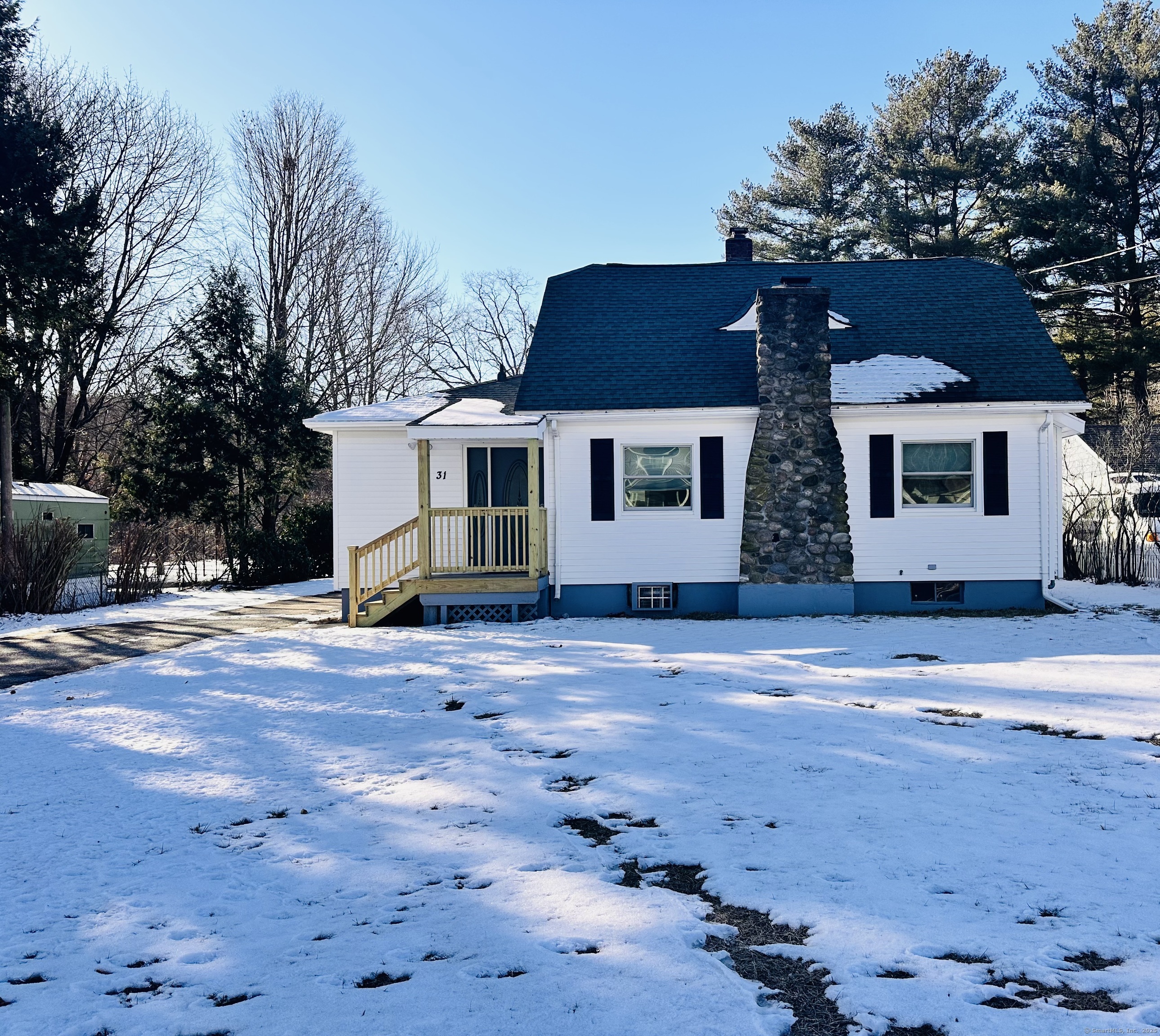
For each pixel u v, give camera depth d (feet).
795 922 13.60
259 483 91.66
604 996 11.52
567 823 18.85
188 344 93.35
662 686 31.60
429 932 13.80
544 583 53.26
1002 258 121.80
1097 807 18.17
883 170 137.39
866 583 53.26
